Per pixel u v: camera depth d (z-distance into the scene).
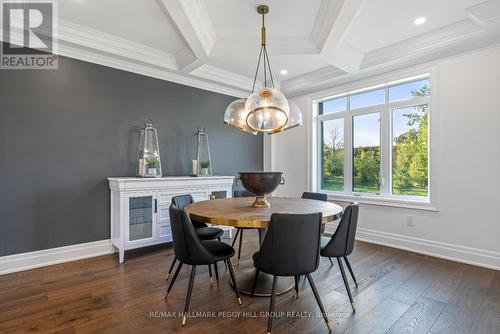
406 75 3.48
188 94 4.10
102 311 2.01
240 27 2.87
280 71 4.12
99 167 3.24
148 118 3.65
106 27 2.86
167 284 2.46
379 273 2.71
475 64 2.94
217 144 4.49
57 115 2.96
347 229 2.13
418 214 3.37
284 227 1.72
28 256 2.78
